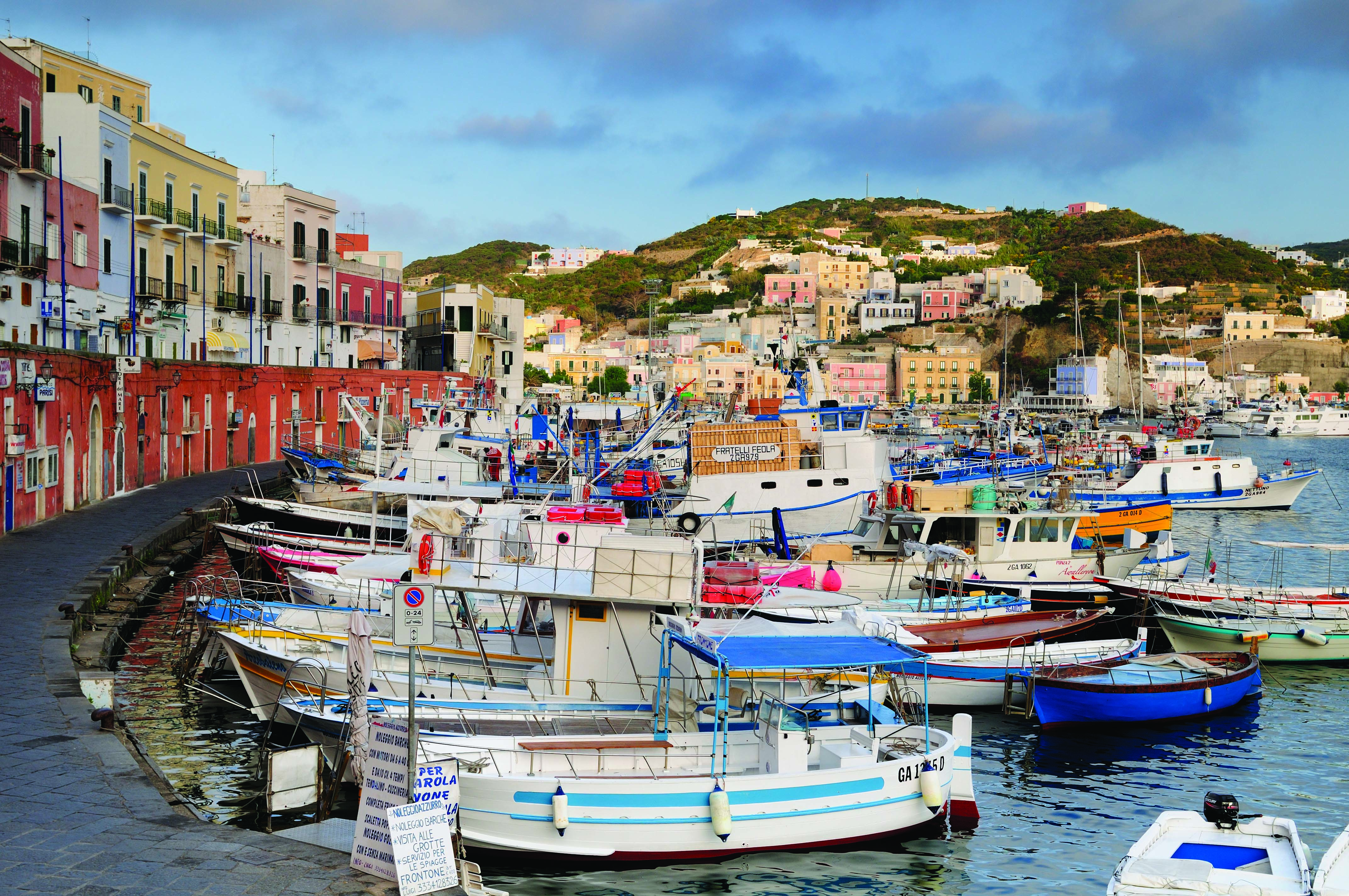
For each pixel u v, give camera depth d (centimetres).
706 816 1670
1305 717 2605
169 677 2533
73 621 2428
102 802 1426
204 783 1928
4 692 1892
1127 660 2727
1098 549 3309
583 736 1809
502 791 1625
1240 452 13650
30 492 3684
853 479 3547
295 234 7588
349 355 8262
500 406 6806
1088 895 1667
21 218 4591
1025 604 2950
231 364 5928
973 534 3262
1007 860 1784
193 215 6400
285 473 5641
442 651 2217
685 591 1955
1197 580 3581
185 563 3650
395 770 1287
